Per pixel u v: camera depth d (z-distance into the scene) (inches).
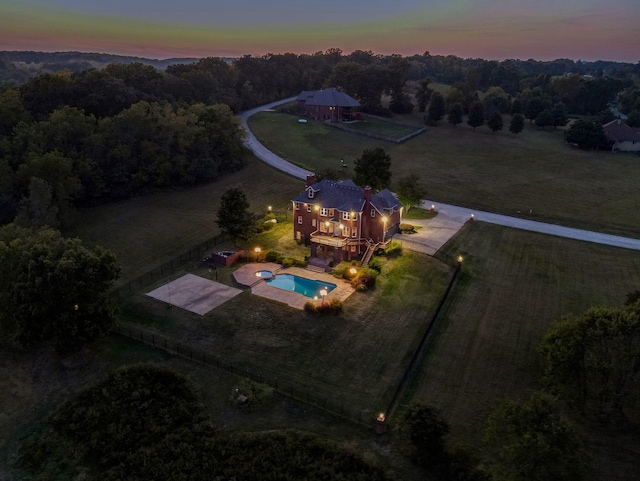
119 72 4389.8
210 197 3085.6
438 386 1402.6
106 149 2974.9
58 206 2479.1
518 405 1021.8
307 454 1153.4
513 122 5059.1
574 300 1915.6
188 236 2508.6
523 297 1934.1
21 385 1421.0
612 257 2349.9
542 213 2992.1
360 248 2299.5
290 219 2765.7
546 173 3843.5
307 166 3784.5
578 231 2704.2
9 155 2625.5
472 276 2106.3
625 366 1191.6
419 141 4741.6
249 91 6122.1
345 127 4990.2
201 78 5027.1
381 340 1627.7
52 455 1176.2
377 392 1381.6
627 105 6579.7
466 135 5073.8
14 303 1480.1
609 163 4146.2
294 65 7583.7
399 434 1142.3
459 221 2802.7
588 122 4648.1
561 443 933.2
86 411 1304.1
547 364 1392.7
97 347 1582.2
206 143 3376.0
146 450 1172.5
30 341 1467.8
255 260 2226.9
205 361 1513.3
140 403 1327.5
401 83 5999.0
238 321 1729.8
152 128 3159.5
